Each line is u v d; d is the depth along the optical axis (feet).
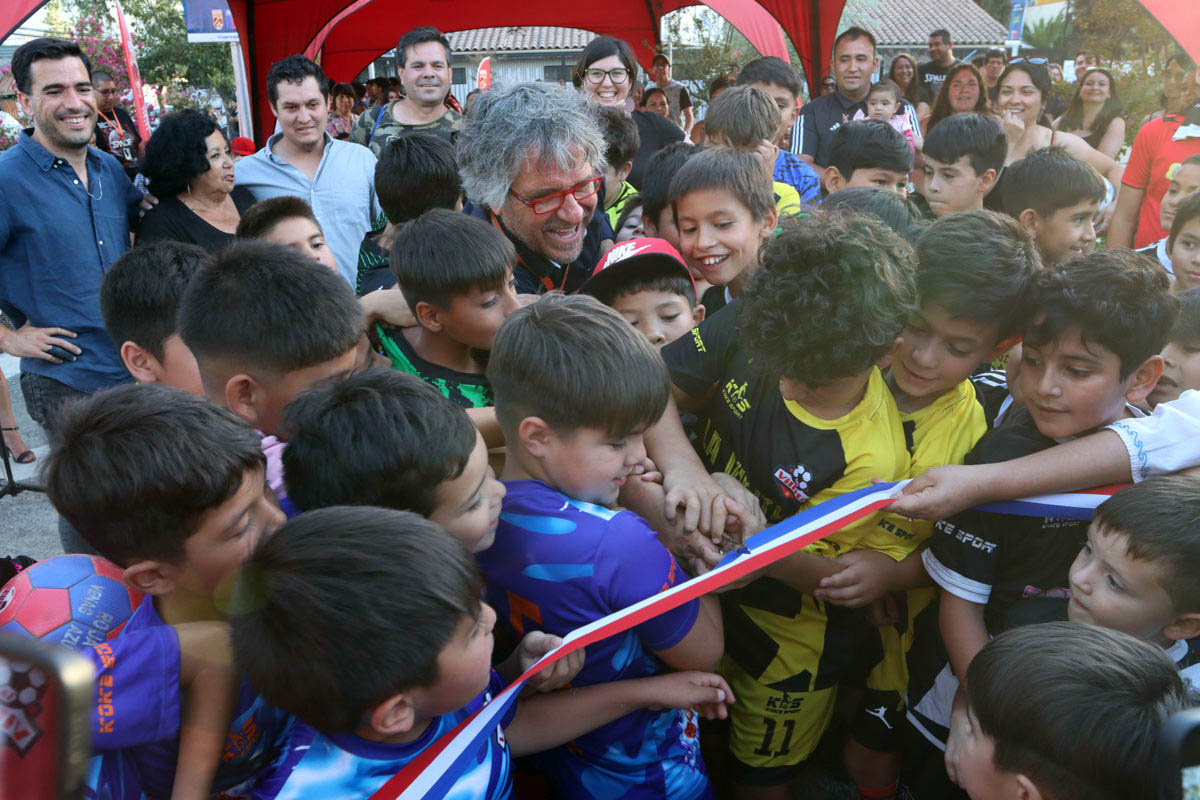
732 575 4.18
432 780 3.43
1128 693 3.20
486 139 7.03
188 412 3.69
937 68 25.98
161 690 3.39
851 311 4.33
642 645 4.61
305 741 3.48
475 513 4.00
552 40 92.68
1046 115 22.09
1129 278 4.29
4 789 1.72
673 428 5.60
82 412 3.71
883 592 5.28
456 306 5.82
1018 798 3.40
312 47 31.99
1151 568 3.89
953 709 4.46
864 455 5.05
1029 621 4.83
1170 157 12.19
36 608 3.85
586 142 7.09
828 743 7.09
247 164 14.20
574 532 4.17
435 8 39.01
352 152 14.38
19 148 11.22
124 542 3.56
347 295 5.25
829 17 30.94
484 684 3.41
